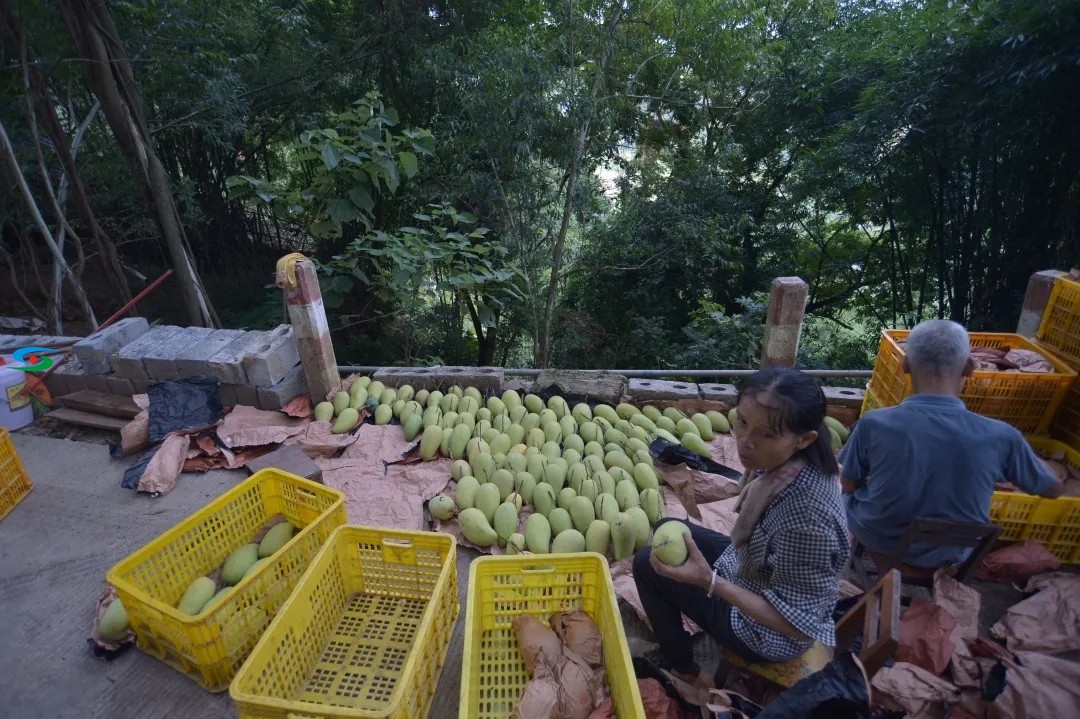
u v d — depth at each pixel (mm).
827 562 1412
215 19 7305
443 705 2029
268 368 3719
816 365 8805
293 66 8500
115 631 2191
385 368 4320
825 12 9703
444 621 2162
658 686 1820
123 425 3686
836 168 8203
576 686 1784
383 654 2141
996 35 5234
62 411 3887
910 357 2119
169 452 3271
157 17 6648
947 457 1960
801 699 1312
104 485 3215
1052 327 3252
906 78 6422
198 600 2297
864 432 2152
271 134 9805
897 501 2041
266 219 11852
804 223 11555
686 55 8844
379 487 3137
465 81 7035
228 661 2057
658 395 3955
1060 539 2492
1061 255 5887
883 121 6715
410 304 5578
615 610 1839
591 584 2131
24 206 7355
